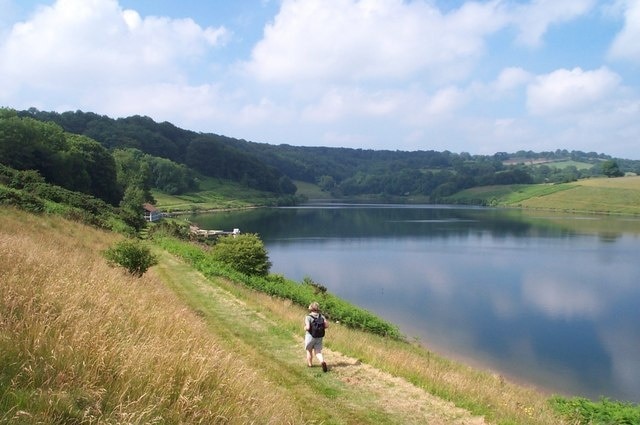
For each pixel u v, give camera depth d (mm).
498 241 72062
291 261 54156
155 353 6395
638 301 35688
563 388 20531
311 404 8539
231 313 16344
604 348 25641
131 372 5645
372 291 38594
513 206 161125
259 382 7887
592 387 20781
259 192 182875
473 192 197375
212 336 11273
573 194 156875
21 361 5160
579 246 66000
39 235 21438
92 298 8031
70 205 41406
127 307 8695
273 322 15602
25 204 29172
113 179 83625
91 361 5609
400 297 36469
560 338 27203
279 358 11461
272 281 30469
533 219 111875
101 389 5055
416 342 25219
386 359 12086
